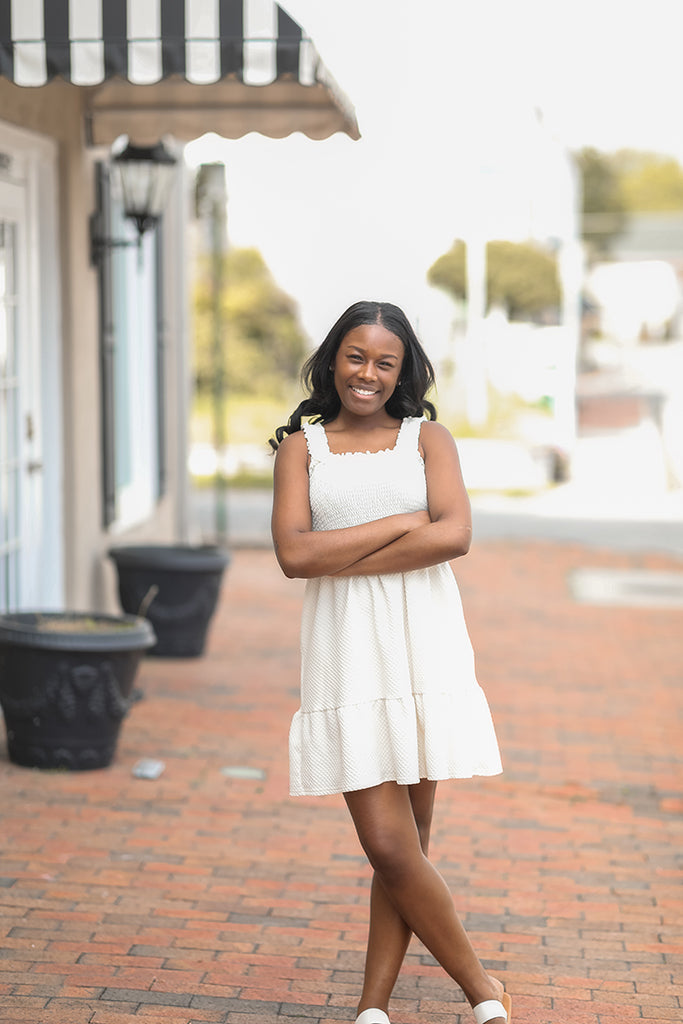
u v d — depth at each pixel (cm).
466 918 466
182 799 590
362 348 346
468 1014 392
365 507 348
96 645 604
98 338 883
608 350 4097
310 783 346
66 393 823
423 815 360
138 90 797
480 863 523
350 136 796
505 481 2111
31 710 613
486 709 352
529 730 738
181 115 809
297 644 942
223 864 512
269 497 1912
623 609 1117
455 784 630
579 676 873
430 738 341
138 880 493
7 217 753
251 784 616
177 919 457
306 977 414
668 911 477
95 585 880
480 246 2673
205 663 872
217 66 508
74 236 820
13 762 630
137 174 834
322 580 349
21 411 786
